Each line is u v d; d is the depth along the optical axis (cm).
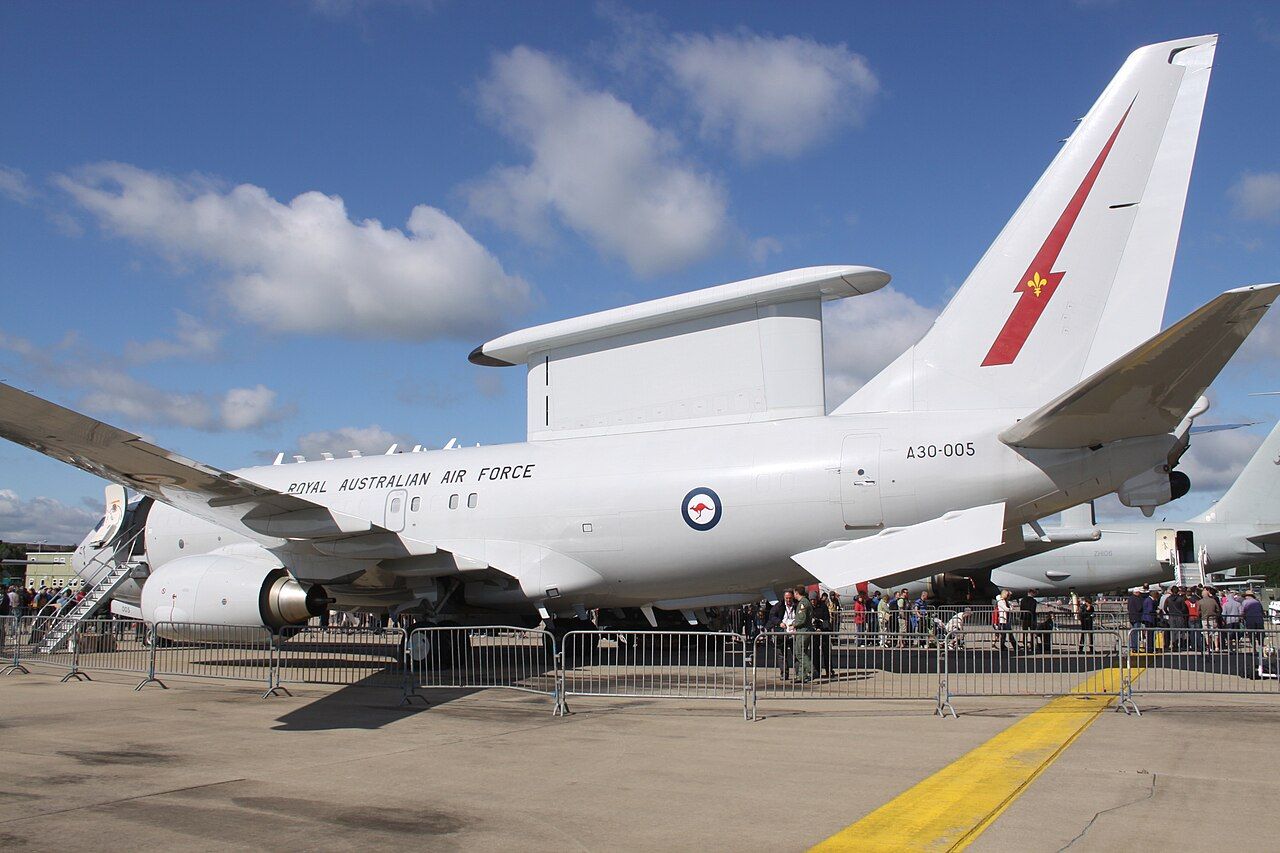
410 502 1625
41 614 2181
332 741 838
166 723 944
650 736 870
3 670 1476
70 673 1368
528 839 518
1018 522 1309
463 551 1552
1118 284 1235
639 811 581
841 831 534
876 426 1327
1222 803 600
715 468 1392
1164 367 1020
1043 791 635
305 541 1458
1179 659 1534
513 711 1045
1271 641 1462
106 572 1919
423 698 1126
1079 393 1086
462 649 1546
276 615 1378
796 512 1332
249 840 512
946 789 642
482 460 1616
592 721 968
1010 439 1231
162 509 1883
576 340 1603
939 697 1013
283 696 1170
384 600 1569
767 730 909
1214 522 3484
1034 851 494
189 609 1412
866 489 1293
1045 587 3556
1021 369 1277
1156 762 737
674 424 1496
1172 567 3422
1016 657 1383
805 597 1366
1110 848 499
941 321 1345
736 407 1452
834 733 888
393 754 773
